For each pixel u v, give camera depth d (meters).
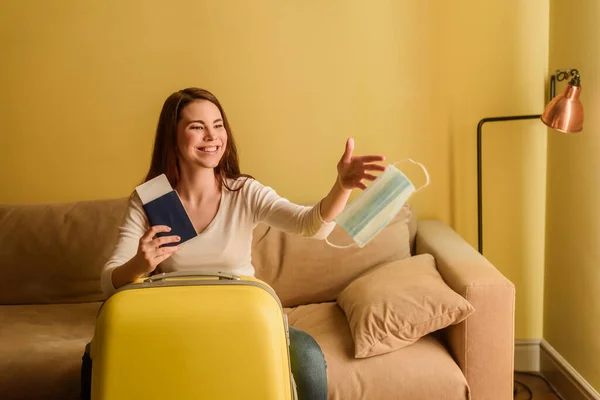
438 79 2.85
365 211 1.69
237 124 2.89
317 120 2.89
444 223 2.91
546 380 2.87
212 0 2.82
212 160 1.83
